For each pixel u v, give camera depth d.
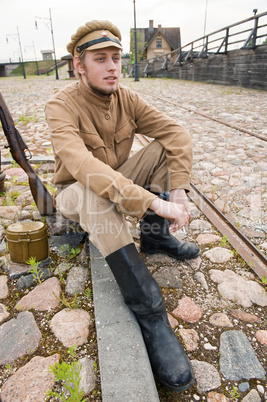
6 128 2.41
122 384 1.39
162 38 53.84
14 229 2.20
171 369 1.45
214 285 2.14
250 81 14.25
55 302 1.96
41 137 5.93
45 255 2.29
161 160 2.10
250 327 1.81
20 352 1.64
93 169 1.62
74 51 1.81
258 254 2.41
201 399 1.45
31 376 1.51
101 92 1.83
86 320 1.82
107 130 1.99
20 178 3.92
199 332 1.78
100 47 1.67
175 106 9.58
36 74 65.25
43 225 2.28
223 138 5.67
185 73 23.06
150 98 11.82
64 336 1.72
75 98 1.91
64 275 2.20
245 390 1.47
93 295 1.90
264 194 3.49
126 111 2.13
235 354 1.64
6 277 2.18
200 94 12.66
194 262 2.37
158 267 2.31
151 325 1.61
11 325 1.80
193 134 6.03
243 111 8.20
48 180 3.76
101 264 2.16
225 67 16.50
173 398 1.46
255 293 2.05
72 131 1.78
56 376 1.45
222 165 4.37
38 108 9.55
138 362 1.48
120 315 1.73
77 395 1.33
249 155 4.73
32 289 2.08
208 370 1.56
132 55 44.69
